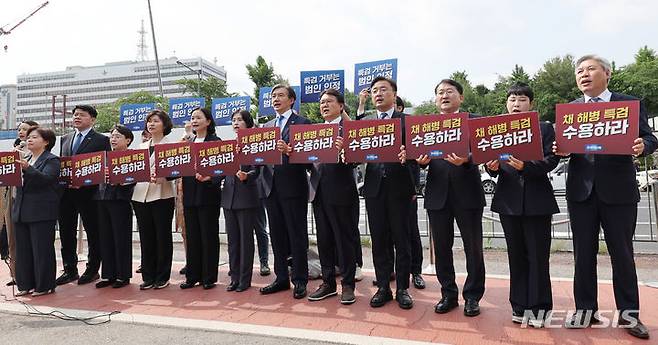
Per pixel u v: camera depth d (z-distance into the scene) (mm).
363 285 4953
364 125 3902
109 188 5137
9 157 4734
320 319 3844
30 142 5012
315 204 4473
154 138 5363
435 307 3945
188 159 4785
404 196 4098
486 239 7406
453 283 4012
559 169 14656
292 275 4637
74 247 5574
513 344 3211
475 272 3896
